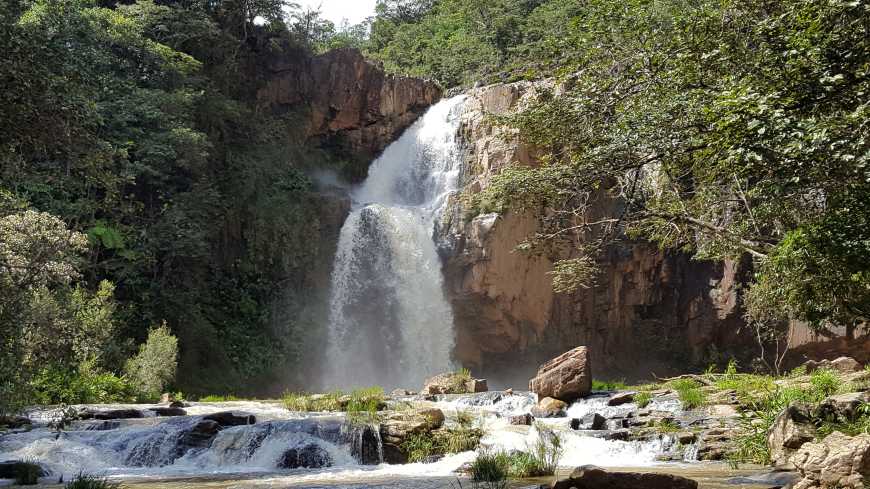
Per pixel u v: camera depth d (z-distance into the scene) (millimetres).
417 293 37344
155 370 26625
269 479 12477
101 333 13070
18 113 10469
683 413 16703
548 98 16812
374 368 37844
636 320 38531
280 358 35969
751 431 13836
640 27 14945
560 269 17047
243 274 37594
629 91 14969
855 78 9266
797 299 11398
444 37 62375
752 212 14336
